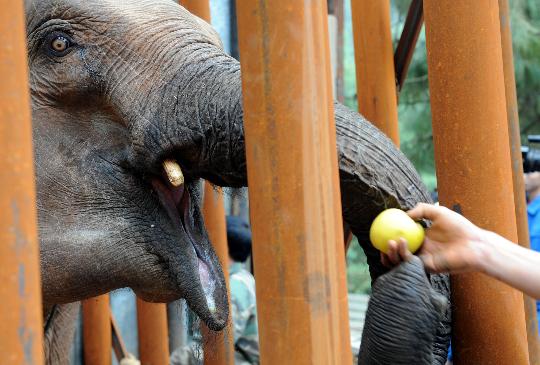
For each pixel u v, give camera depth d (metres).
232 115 1.89
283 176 1.18
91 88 2.03
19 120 0.91
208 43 2.09
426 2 1.79
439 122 1.79
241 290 3.72
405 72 2.51
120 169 2.05
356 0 2.42
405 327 1.50
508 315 1.77
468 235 1.53
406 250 1.51
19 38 0.92
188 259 2.07
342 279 1.22
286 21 1.17
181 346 4.04
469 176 1.76
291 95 1.17
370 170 1.72
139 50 2.03
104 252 2.03
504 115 1.77
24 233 0.91
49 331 2.64
